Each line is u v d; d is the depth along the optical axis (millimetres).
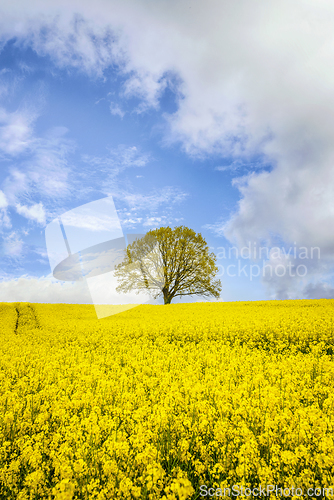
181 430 4070
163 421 4105
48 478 3518
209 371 7371
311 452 3520
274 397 4605
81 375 7023
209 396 5305
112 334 14703
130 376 6691
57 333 15633
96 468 3357
